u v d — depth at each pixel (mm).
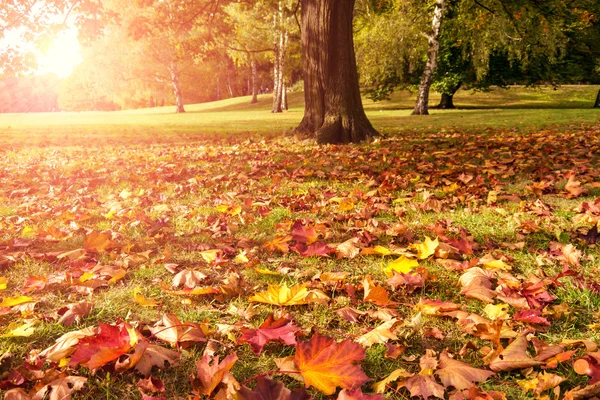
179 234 3422
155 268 2750
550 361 1641
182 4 13805
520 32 20250
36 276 2469
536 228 3266
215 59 15695
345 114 9867
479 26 20266
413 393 1505
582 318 2059
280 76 32906
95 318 2109
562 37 22641
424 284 2428
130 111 48469
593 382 1517
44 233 3406
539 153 7125
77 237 3408
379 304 2182
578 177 4996
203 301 2305
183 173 6234
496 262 2602
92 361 1559
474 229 3387
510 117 17422
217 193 4953
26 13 11375
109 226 3732
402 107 34531
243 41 32500
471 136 10398
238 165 6781
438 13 21891
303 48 10227
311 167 6418
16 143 11570
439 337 1912
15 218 4000
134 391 1577
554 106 31609
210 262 2789
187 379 1653
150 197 4867
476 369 1586
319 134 9781
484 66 24297
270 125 17172
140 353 1636
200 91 66250
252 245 3146
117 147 10555
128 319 2039
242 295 2344
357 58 25906
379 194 4613
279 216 3867
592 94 36531
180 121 22703
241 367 1708
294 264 2797
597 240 2971
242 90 76000
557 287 2367
